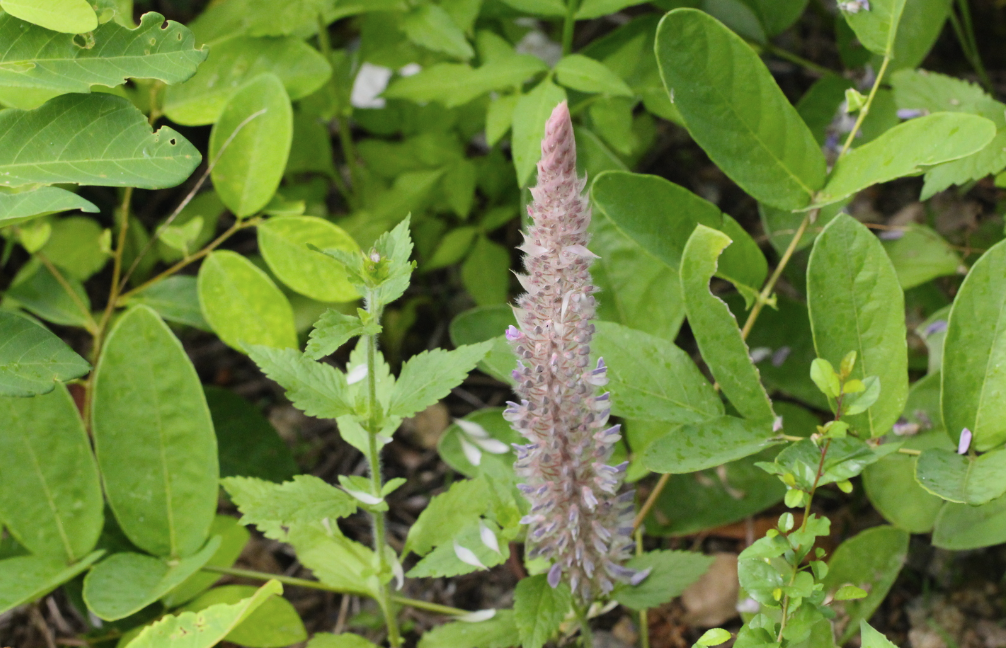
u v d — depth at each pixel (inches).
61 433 98.2
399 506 137.6
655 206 97.0
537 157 107.9
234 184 112.4
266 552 129.8
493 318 121.3
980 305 83.6
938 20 121.3
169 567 97.5
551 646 105.2
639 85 129.9
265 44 121.2
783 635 73.3
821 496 128.4
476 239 146.4
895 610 116.3
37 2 75.9
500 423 114.7
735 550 125.3
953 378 84.3
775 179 96.7
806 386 121.0
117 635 110.0
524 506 92.0
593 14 121.0
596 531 81.3
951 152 85.1
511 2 122.9
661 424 106.8
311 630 123.3
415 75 122.4
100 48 79.9
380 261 70.5
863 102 99.9
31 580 93.7
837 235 87.6
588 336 74.2
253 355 79.7
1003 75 165.8
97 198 168.7
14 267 157.8
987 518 93.0
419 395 78.8
